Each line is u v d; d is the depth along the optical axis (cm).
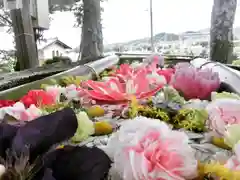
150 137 30
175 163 30
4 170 25
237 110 44
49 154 27
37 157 27
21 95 69
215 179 31
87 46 219
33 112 50
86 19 220
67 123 29
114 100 66
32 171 26
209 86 73
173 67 111
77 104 64
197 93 73
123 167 29
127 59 179
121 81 74
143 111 55
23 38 191
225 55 178
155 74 82
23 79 103
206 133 46
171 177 28
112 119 55
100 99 67
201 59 133
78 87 77
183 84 74
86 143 42
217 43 178
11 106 52
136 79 71
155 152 29
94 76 108
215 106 46
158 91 70
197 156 37
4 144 28
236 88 70
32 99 61
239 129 39
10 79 100
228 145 40
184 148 31
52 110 57
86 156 27
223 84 77
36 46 213
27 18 192
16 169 26
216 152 39
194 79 74
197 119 50
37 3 211
